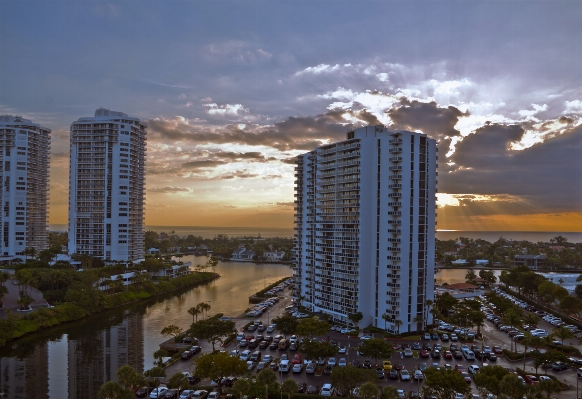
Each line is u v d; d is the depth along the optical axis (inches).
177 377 4785.9
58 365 6250.0
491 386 4227.4
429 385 4284.0
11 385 5487.2
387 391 4229.8
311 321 6668.3
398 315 7519.7
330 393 4845.0
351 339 7327.8
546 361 5265.8
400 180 7613.2
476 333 7539.4
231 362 4798.2
